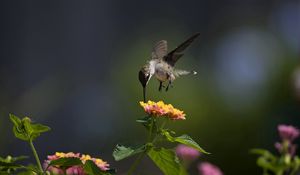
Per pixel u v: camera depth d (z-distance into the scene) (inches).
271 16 1005.2
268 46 674.8
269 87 541.6
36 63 982.4
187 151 244.8
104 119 728.3
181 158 250.2
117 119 641.0
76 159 150.0
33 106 736.3
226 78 635.5
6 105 701.9
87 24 1034.1
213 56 829.2
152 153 158.9
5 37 990.4
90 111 788.6
